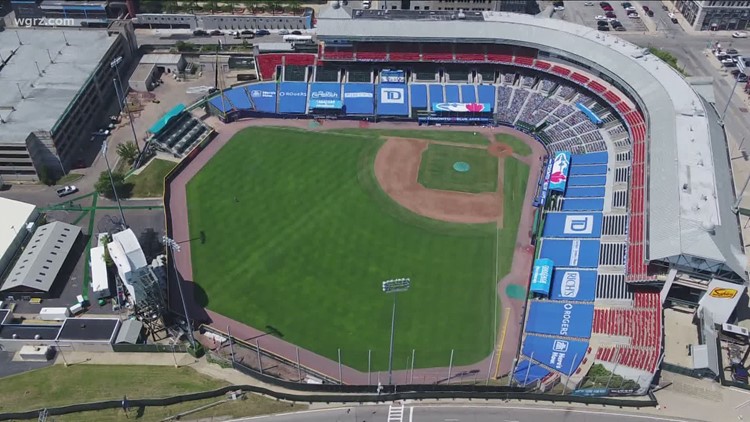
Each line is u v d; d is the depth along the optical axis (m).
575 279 118.94
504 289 120.19
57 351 108.06
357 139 165.12
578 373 101.56
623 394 98.50
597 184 140.88
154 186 146.75
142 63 189.25
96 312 115.75
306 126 170.25
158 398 97.56
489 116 173.75
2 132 141.62
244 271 123.38
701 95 154.25
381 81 180.75
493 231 134.75
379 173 152.00
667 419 94.94
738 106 176.00
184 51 197.12
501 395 98.50
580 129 161.62
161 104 176.50
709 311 109.56
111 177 134.38
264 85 179.50
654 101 144.38
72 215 138.00
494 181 150.50
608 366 101.50
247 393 100.31
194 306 116.00
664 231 110.19
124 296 118.00
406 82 181.38
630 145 147.25
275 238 131.38
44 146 144.38
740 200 128.75
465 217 138.62
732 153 157.75
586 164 148.75
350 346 108.69
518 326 112.56
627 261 115.38
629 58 160.25
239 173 150.88
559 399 98.00
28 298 117.88
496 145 164.12
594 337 107.31
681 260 104.50
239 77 186.50
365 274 122.94
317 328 111.94
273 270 123.69
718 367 102.25
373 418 96.06
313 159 156.50
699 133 130.88
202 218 136.75
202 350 107.50
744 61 195.25
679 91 144.88
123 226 134.62
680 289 114.31
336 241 130.88
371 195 144.50
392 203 142.25
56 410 94.94
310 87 178.88
